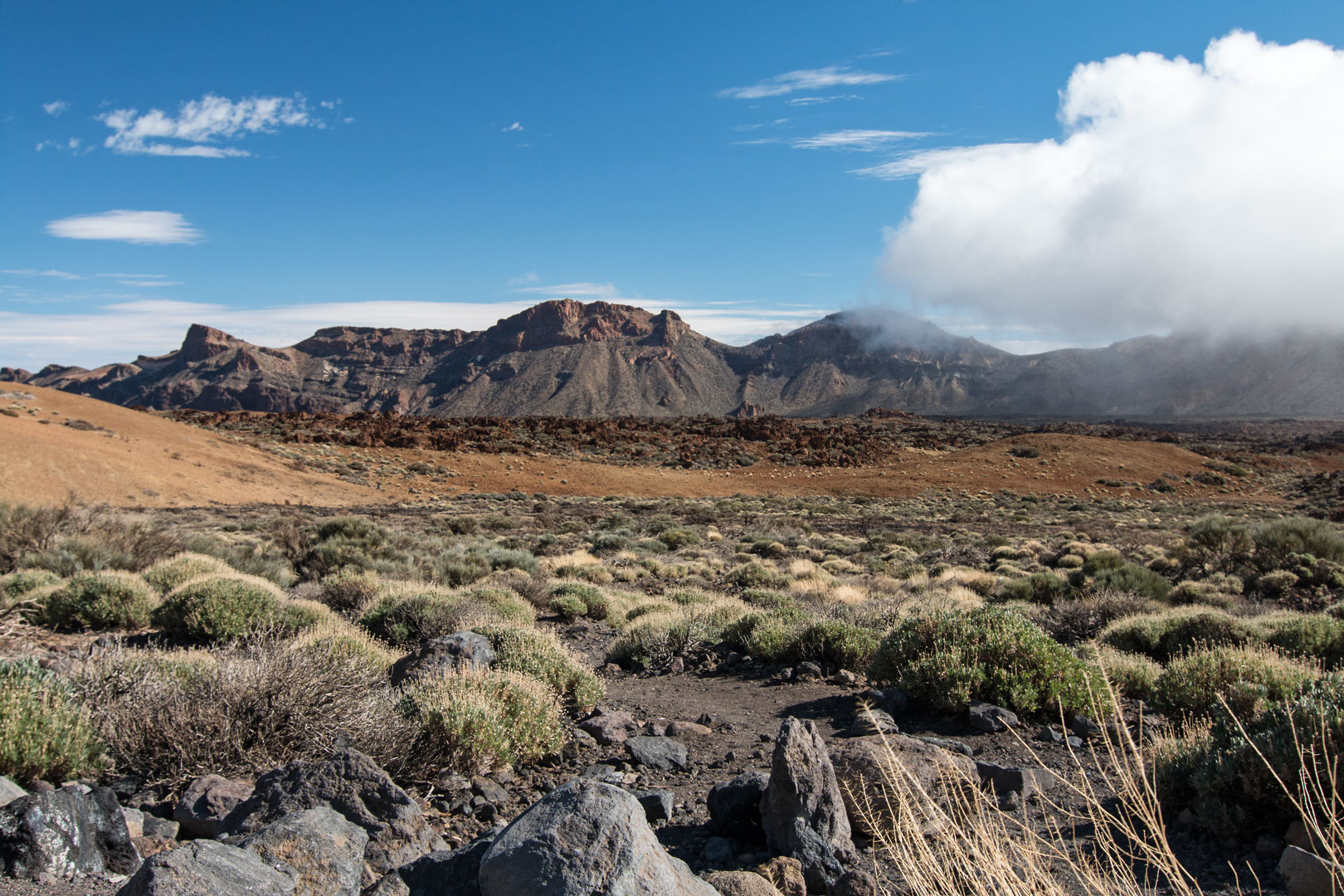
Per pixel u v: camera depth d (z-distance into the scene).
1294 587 18.45
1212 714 5.90
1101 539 36.69
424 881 3.02
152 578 13.12
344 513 49.88
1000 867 2.65
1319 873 2.95
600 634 13.59
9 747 4.30
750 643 10.49
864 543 36.53
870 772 4.33
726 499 68.56
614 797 2.81
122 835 3.43
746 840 4.35
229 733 4.75
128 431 61.16
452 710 5.50
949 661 7.07
